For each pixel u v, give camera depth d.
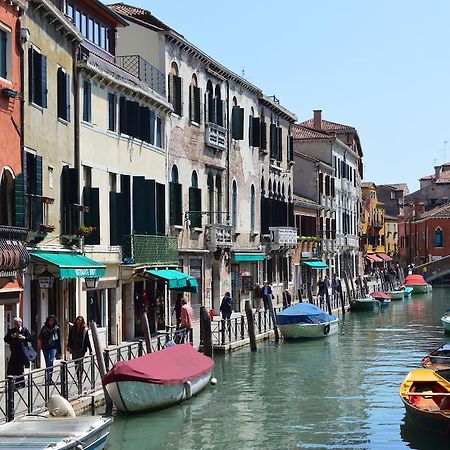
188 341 25.17
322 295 43.38
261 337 31.52
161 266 28.16
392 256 87.75
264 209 42.09
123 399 17.61
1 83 17.94
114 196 25.11
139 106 27.52
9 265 16.97
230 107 37.53
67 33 22.03
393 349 30.44
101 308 24.55
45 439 12.57
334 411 19.11
